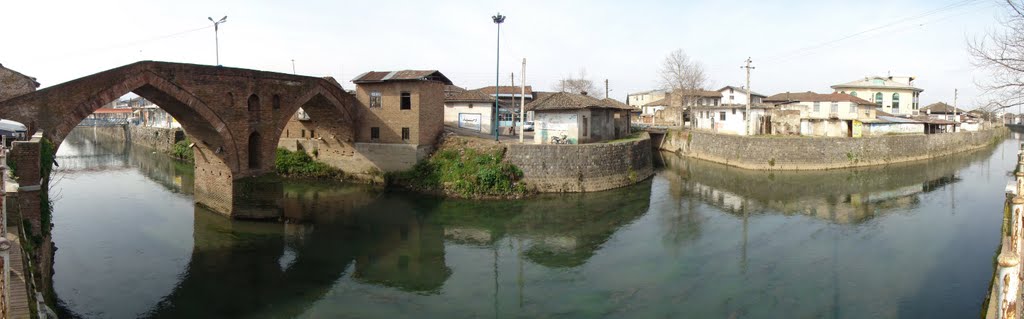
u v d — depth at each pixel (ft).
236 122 83.87
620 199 101.14
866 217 87.61
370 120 116.57
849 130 168.45
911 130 183.52
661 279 59.57
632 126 213.66
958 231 77.66
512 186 102.78
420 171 110.63
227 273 62.80
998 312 18.56
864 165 147.13
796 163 141.38
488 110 152.05
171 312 52.06
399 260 67.92
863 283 57.41
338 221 86.79
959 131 205.87
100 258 67.41
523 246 73.31
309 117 124.88
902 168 144.36
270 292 57.26
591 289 57.21
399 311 52.42
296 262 66.95
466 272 63.36
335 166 121.80
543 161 105.19
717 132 186.09
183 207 95.86
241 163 85.51
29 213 49.49
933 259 64.85
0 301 18.90
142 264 65.41
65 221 85.56
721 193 108.78
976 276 58.65
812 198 103.91
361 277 61.87
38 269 48.03
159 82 73.26
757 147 143.74
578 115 117.50
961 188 113.91
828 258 66.03
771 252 68.69
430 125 117.60
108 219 86.99
